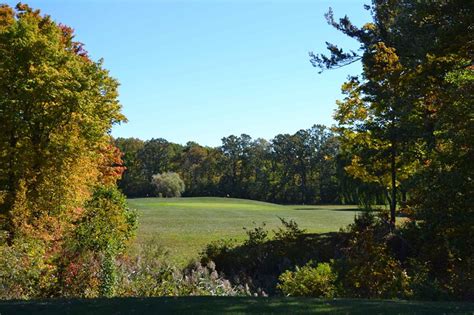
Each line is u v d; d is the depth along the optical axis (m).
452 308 8.30
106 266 13.17
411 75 18.36
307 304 8.60
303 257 19.81
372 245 13.52
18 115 19.53
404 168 22.69
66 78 20.28
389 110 22.00
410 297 11.43
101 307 8.59
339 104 24.89
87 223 17.36
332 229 35.44
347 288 12.58
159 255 16.30
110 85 25.31
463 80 15.42
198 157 124.56
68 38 26.30
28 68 19.72
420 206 14.45
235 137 123.94
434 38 16.25
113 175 28.97
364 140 23.97
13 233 16.88
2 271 11.78
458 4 14.88
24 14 23.28
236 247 20.64
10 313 8.28
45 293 12.41
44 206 19.11
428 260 14.42
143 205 72.00
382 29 24.92
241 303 8.73
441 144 16.33
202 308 8.24
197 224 42.06
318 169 111.19
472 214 12.99
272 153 118.19
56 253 14.51
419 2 15.98
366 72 23.25
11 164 19.56
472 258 13.05
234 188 118.88
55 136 20.58
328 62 25.89
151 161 121.88
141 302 9.05
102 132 23.12
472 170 13.23
